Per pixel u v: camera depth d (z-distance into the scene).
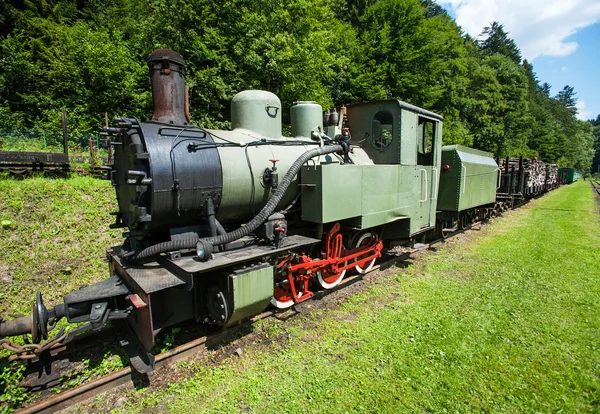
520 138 37.47
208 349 3.58
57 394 2.80
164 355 3.26
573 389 2.97
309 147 5.04
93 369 3.25
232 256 3.49
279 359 3.42
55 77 18.89
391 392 2.91
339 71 17.80
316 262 4.52
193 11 12.60
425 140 7.60
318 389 2.96
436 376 3.12
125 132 3.54
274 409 2.75
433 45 19.97
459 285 5.40
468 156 9.12
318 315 4.38
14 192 6.92
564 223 11.03
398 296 4.98
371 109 6.11
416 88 20.02
